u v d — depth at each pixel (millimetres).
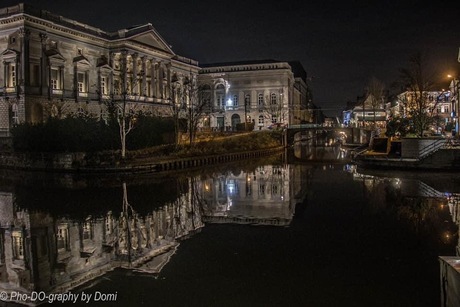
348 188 32750
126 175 42156
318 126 103375
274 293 12156
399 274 13578
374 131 78750
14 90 63188
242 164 57469
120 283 13031
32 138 49031
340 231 19297
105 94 79750
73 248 17016
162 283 13000
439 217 21812
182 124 72562
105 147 49688
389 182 35250
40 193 30734
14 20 63031
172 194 30641
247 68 122750
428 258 15219
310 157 71000
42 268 14562
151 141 56531
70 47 73625
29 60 63875
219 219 22156
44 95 65750
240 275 13648
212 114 123562
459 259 9180
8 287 12781
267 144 84438
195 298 11812
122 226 20750
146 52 89812
